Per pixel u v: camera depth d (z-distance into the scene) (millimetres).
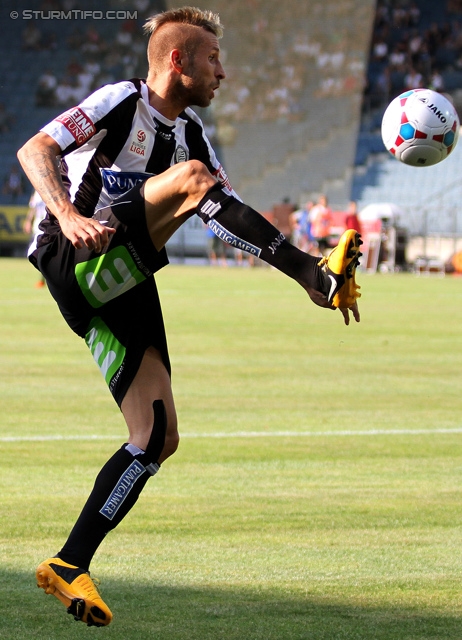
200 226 105125
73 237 10148
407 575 11961
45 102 117375
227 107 116000
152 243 10609
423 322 47219
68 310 11164
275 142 114750
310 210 95000
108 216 10641
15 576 11758
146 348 10961
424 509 15133
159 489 16281
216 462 18344
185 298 59969
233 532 13805
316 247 91188
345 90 113938
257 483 16750
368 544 13273
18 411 23234
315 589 11414
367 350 36312
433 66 116000
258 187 115000
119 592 11258
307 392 26750
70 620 10344
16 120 116625
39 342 37125
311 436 20906
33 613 10539
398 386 28000
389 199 107625
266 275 86438
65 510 14734
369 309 53969
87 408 23719
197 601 10961
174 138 11734
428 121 13945
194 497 15781
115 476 10328
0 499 15359
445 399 25859
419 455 19125
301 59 115312
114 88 11234
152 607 10750
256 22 115812
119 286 10773
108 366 10977
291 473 17516
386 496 15930
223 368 31125
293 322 46344
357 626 10195
